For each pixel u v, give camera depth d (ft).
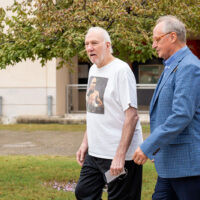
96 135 11.12
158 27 9.61
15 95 50.47
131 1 17.66
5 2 44.73
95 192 11.60
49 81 49.98
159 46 9.64
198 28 20.98
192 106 8.83
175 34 9.45
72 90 50.37
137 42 18.79
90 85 11.28
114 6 17.75
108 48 11.16
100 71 11.14
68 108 50.14
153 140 8.95
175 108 8.87
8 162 24.56
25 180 19.61
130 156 10.97
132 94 10.69
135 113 10.69
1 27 19.94
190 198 9.32
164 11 18.67
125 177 11.04
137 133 11.09
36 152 29.66
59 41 18.29
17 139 36.42
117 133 10.91
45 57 19.20
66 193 17.34
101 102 10.95
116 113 10.86
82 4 17.89
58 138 36.76
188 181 9.28
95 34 10.99
